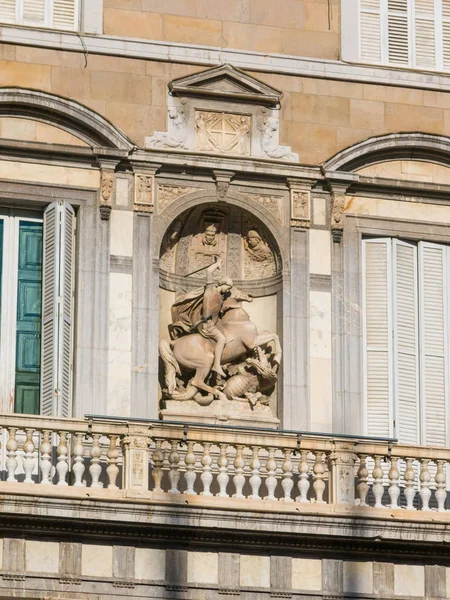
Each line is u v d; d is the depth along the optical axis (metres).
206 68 73.19
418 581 68.38
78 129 71.44
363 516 67.44
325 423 71.81
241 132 73.19
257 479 68.12
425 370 73.50
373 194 74.00
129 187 71.81
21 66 71.62
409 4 76.31
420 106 75.12
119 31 72.88
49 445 66.56
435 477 69.31
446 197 74.69
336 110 74.19
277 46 74.31
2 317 70.44
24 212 71.38
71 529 65.75
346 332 72.69
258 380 72.19
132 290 71.12
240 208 72.81
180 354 71.31
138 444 66.88
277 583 67.25
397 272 73.75
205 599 66.69
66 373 69.56
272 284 73.06
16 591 65.12
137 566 66.31
